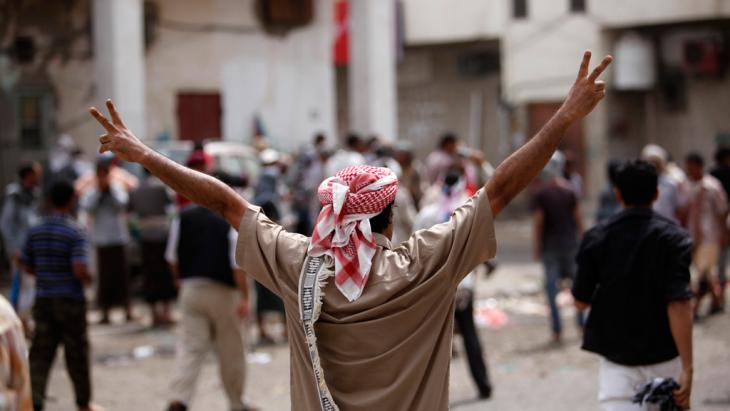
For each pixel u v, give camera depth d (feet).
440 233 12.06
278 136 76.95
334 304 11.82
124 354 39.11
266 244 12.47
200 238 26.91
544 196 39.29
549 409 28.58
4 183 65.62
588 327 18.66
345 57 96.84
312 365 11.87
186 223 27.14
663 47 103.50
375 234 12.21
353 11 75.36
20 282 30.91
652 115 106.32
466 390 31.65
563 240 39.14
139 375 35.27
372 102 75.05
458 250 11.96
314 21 78.79
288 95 77.61
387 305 11.71
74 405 30.91
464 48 110.63
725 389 29.60
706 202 43.01
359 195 11.85
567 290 51.96
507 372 34.40
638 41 102.01
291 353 12.43
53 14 67.10
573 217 39.42
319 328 11.92
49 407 30.55
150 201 44.86
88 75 67.97
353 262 11.82
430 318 11.94
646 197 18.51
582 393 30.58
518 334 41.88
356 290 11.74
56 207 27.96
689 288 17.62
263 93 76.18
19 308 34.91
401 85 112.98
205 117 73.67
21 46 66.33
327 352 11.93
